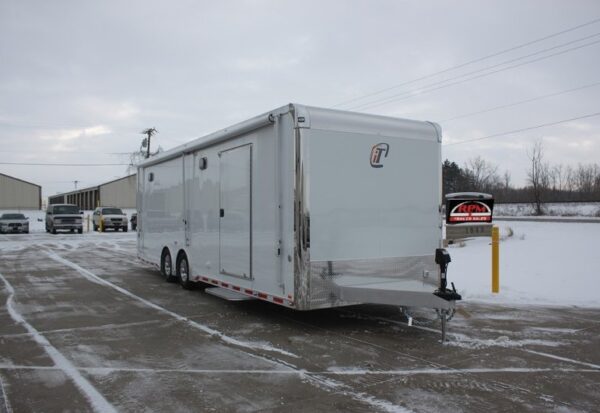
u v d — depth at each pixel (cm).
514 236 1820
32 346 602
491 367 523
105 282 1129
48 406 419
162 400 432
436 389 459
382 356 561
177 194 1019
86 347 598
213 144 840
